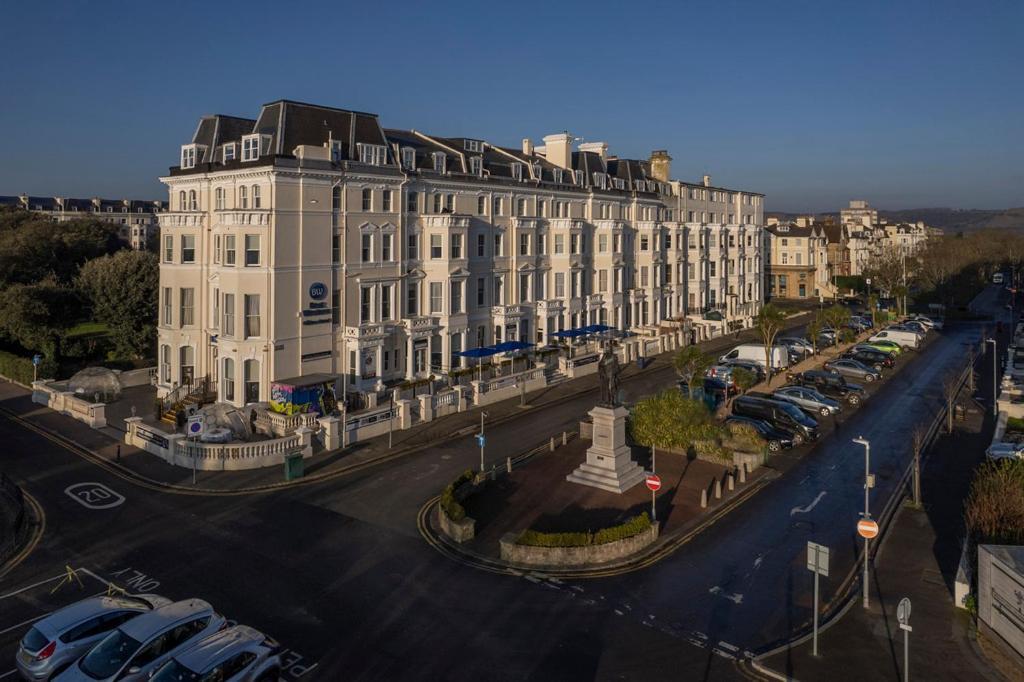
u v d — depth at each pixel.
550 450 39.84
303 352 46.62
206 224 48.75
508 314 61.31
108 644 18.59
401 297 53.34
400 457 38.75
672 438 39.53
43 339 62.59
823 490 34.50
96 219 120.44
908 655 20.41
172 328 50.59
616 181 80.44
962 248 140.75
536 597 23.91
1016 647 19.70
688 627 22.14
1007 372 57.78
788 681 19.25
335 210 48.22
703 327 81.44
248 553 27.14
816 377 55.00
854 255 156.75
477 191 59.47
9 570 25.83
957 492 33.78
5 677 19.55
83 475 35.81
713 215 97.81
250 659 18.25
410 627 21.94
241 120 53.47
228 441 38.44
